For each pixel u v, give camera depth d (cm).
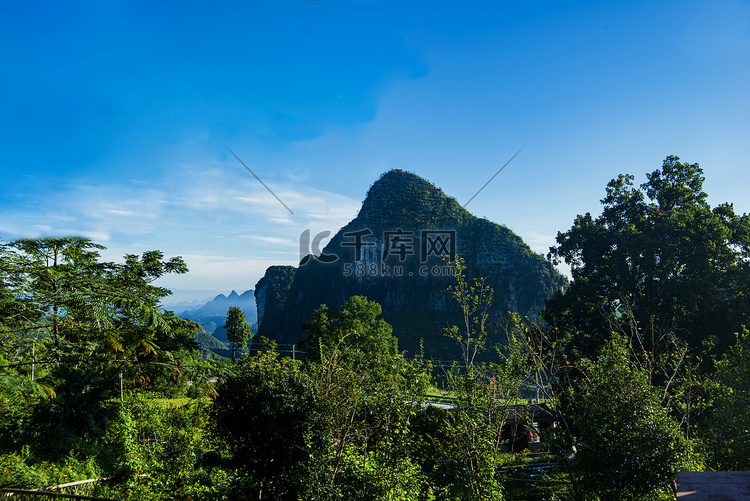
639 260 2506
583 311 2617
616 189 2938
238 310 5438
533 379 1081
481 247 14638
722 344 2142
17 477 974
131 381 2197
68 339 1499
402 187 17288
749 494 425
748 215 2511
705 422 1165
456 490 895
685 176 2695
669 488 841
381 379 909
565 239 3072
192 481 1242
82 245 1454
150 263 1733
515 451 2064
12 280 1119
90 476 1245
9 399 1355
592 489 877
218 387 1238
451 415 912
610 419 880
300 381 1081
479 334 988
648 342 2067
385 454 789
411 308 14375
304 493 827
